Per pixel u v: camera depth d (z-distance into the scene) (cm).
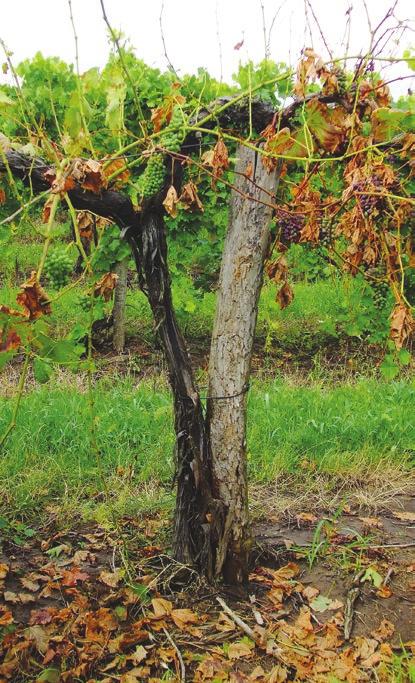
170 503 418
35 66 652
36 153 280
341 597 339
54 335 739
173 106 290
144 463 473
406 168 337
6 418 508
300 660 289
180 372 321
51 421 514
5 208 542
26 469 452
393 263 311
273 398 585
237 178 318
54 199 247
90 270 260
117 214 302
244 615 318
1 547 368
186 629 305
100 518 401
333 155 308
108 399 569
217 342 324
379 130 277
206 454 328
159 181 290
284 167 326
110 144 559
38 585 336
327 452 496
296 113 297
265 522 418
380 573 362
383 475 486
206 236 791
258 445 505
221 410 325
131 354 734
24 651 283
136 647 295
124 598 326
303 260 916
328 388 659
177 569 335
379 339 662
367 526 412
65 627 302
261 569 354
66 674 271
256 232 314
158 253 308
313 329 838
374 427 539
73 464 463
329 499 454
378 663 290
